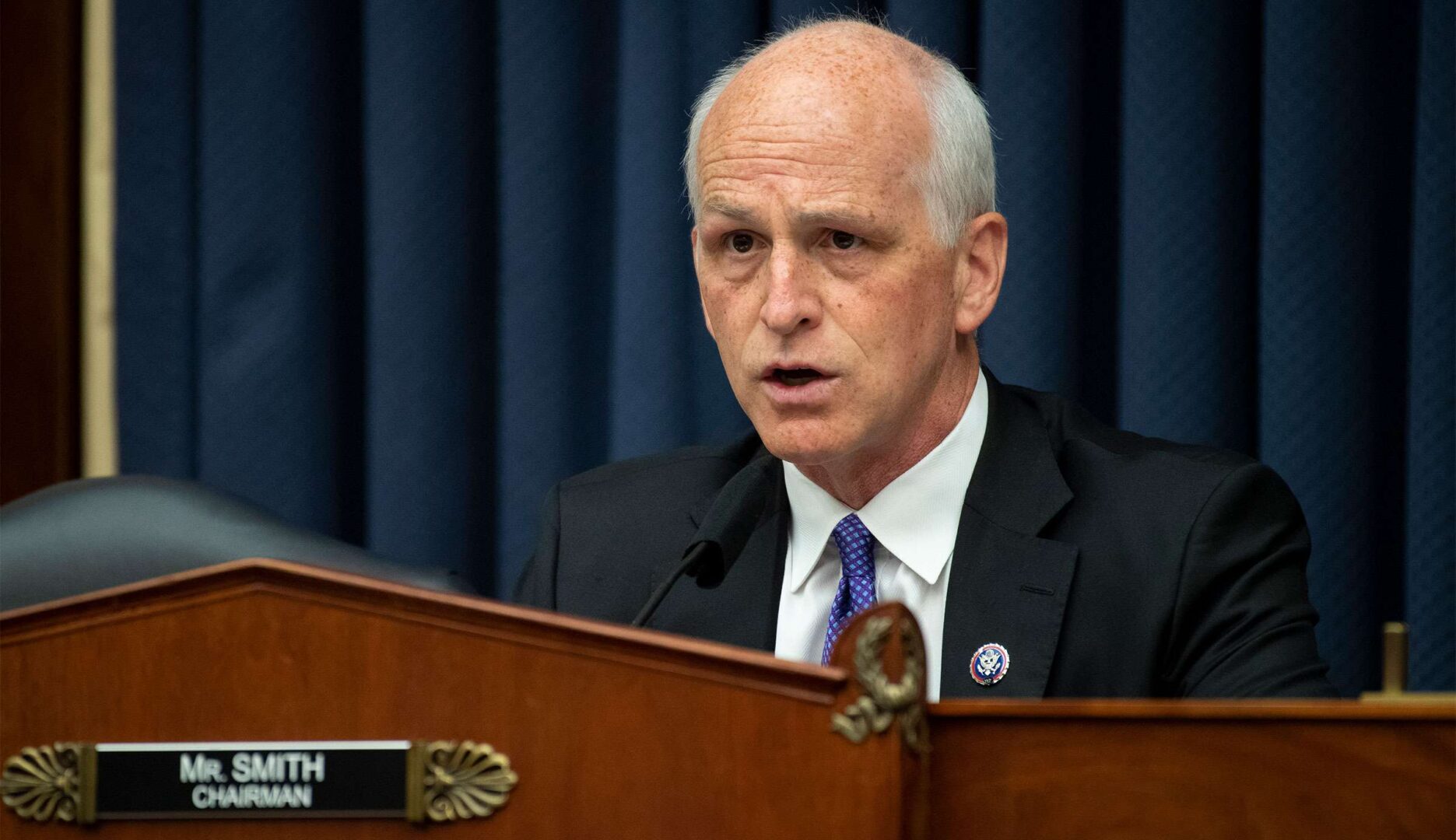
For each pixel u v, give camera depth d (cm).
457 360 783
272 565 289
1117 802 277
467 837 281
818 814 271
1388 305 695
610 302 766
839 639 276
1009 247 714
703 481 540
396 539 775
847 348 439
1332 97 684
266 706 288
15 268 804
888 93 448
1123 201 710
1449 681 661
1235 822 273
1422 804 268
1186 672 456
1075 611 462
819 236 439
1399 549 694
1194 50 702
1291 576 468
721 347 460
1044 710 279
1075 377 715
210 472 785
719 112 454
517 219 767
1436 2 665
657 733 278
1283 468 687
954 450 484
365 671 286
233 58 786
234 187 785
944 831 281
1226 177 704
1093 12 741
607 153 772
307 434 788
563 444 766
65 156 806
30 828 290
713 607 495
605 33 772
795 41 462
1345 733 271
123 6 798
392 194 776
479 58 791
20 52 805
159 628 291
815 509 490
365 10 781
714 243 454
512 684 282
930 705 282
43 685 293
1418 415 666
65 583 471
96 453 812
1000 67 714
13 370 804
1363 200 686
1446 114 664
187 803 285
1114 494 480
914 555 476
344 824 283
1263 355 689
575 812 279
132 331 799
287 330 787
